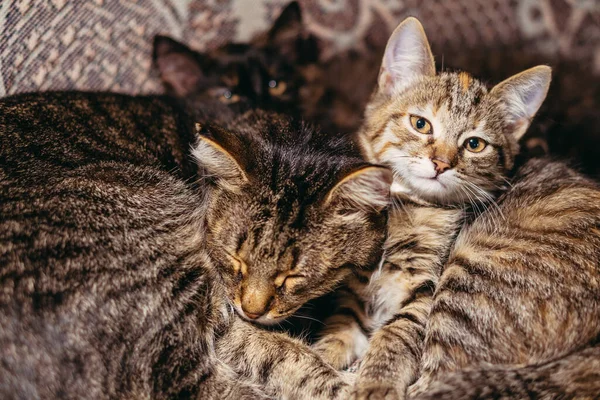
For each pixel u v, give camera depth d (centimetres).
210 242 47
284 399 47
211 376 45
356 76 66
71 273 43
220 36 65
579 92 63
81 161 46
